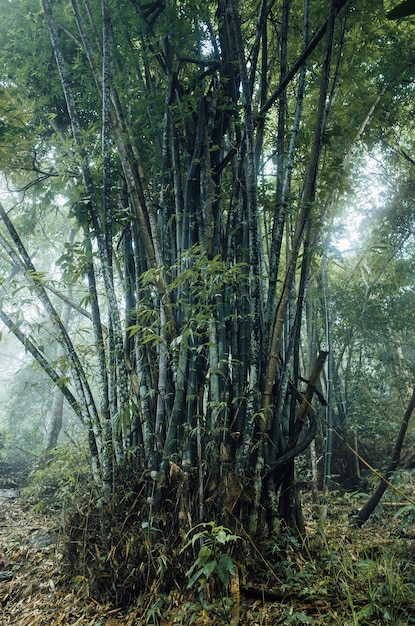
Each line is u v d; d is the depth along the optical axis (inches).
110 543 126.5
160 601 109.1
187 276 120.4
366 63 223.8
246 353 137.1
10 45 208.5
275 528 126.7
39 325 139.9
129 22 157.9
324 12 179.2
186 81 162.9
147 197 147.8
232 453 130.0
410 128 287.3
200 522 120.6
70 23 192.2
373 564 111.5
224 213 167.2
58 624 115.8
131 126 158.1
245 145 148.0
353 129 206.7
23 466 403.9
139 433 141.0
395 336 371.6
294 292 178.9
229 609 105.2
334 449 283.9
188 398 127.8
